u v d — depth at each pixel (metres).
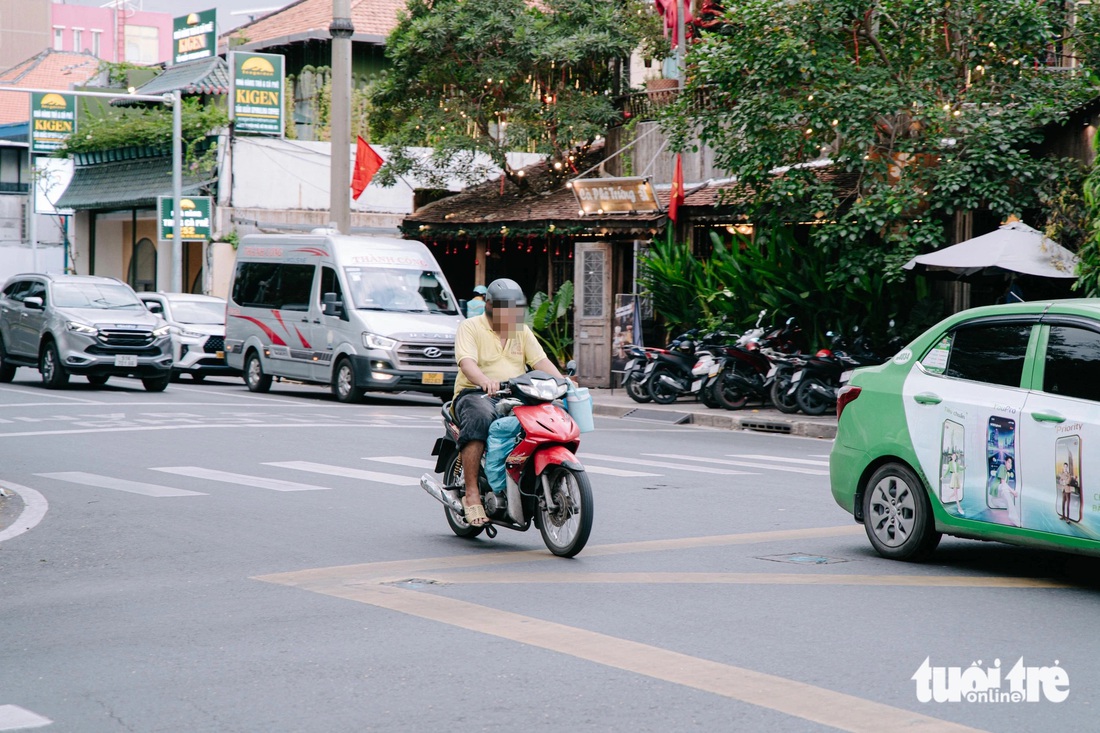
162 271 33.09
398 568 7.95
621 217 24.73
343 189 25.25
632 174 27.55
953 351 8.16
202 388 25.25
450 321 22.34
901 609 6.81
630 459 14.08
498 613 6.64
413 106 29.50
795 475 12.73
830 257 20.55
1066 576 7.92
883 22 19.27
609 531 9.39
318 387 26.81
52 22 85.38
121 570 7.96
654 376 21.38
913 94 18.47
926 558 8.34
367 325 21.56
